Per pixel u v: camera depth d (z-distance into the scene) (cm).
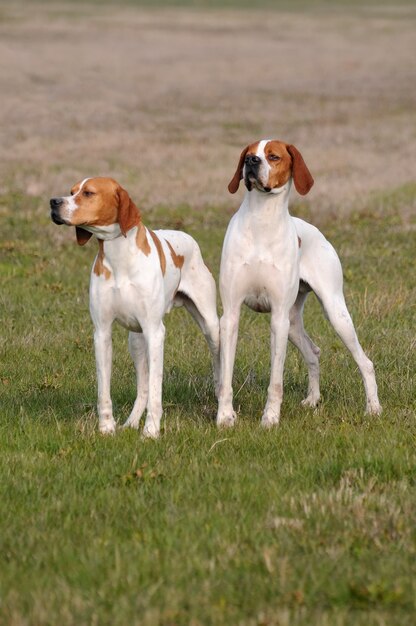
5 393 1219
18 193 2686
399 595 677
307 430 1070
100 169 3119
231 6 13112
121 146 3572
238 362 1356
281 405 1203
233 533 783
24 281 1827
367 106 4828
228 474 914
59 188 2788
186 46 7906
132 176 3012
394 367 1324
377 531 785
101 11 11369
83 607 664
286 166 1059
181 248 1123
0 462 949
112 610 663
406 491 870
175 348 1396
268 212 1071
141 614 659
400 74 6206
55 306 1648
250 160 1041
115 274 1020
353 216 2436
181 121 4288
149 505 842
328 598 684
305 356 1213
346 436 1022
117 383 1267
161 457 971
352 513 821
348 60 7044
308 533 784
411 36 8869
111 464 939
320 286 1139
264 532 786
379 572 716
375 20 10712
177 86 5628
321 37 8781
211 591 689
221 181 2936
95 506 842
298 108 4747
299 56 7319
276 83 5809
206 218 2425
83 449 988
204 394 1231
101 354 1049
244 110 4650
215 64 6756
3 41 7788
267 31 9306
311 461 949
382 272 1870
